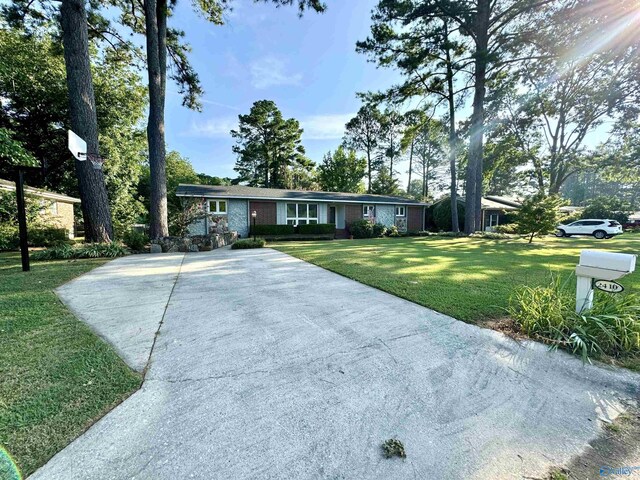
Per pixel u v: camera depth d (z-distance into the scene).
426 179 34.41
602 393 1.98
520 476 1.33
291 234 15.83
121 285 4.62
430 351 2.51
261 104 29.22
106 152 14.37
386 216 19.56
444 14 13.41
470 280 4.88
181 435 1.53
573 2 11.86
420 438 1.55
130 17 11.97
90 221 8.52
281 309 3.53
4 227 9.14
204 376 2.10
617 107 17.50
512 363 2.33
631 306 2.72
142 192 23.31
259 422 1.64
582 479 1.32
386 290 4.30
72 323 2.97
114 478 1.28
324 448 1.47
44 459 1.37
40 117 13.64
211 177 33.16
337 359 2.37
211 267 6.29
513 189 34.44
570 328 2.71
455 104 16.55
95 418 1.64
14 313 3.21
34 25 10.39
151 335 2.78
